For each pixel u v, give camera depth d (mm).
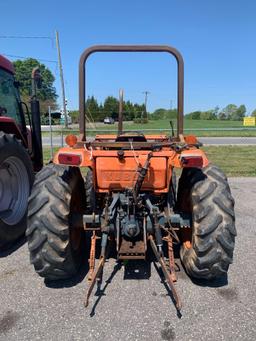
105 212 2842
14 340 2283
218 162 10086
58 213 2756
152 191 3021
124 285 2945
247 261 3402
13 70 4863
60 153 2844
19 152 4062
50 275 2877
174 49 3277
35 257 2781
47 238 2744
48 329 2391
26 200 4203
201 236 2717
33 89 4840
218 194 2756
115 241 3139
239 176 7852
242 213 4992
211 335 2316
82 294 2816
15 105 4895
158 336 2311
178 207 3434
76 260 3059
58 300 2736
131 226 2785
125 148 3139
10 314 2564
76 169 3188
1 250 3770
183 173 3305
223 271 2783
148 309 2605
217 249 2697
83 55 3305
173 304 2668
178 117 3414
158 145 2994
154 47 3285
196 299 2729
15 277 3119
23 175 4203
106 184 3016
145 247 2775
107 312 2572
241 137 21359
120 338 2295
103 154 2961
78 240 3221
